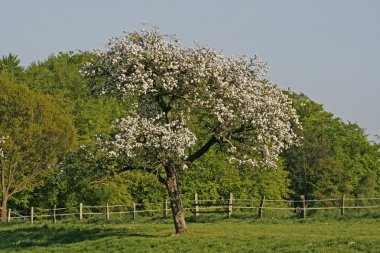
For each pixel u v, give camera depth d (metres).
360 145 106.62
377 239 32.91
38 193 74.50
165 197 77.19
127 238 37.31
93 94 38.19
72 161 38.34
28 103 67.31
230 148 37.81
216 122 37.09
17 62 96.25
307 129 96.94
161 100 37.62
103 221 52.38
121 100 38.12
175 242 35.22
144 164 36.56
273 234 36.81
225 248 33.28
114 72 36.53
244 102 36.44
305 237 34.97
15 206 75.44
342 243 32.16
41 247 38.62
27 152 67.44
